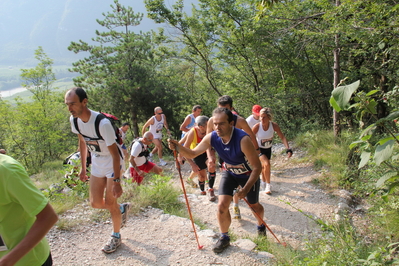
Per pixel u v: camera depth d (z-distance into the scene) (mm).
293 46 11359
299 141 9141
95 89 15586
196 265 3420
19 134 15094
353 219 4910
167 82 16562
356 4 5922
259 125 5828
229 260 3529
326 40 8000
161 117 9297
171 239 3961
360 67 9555
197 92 18781
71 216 4434
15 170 1749
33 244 1725
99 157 3553
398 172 2625
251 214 5211
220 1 11992
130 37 15500
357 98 2631
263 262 3508
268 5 5184
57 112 18141
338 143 7949
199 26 13812
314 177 6738
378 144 2760
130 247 3742
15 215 1835
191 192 6281
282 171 7574
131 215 4598
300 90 12586
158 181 5508
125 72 15797
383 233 4117
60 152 16328
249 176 3781
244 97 14234
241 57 13508
